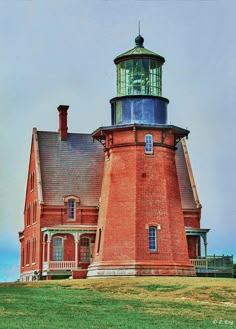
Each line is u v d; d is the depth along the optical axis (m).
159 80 59.34
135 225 55.47
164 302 37.69
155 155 57.16
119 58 59.34
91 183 67.44
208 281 46.47
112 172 57.53
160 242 55.66
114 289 44.66
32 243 68.75
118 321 30.08
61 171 67.44
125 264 55.12
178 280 47.41
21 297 39.31
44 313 32.25
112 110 59.44
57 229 63.53
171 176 57.75
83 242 64.94
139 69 58.81
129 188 56.31
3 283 51.19
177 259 56.19
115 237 56.09
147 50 59.72
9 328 26.95
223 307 36.09
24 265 72.94
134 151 56.91
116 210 56.56
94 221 66.12
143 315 32.38
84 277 61.59
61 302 36.97
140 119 57.62
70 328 27.55
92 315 31.95
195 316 32.53
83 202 66.19
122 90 59.28
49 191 66.06
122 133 57.53
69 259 64.44
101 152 69.69
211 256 63.47
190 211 68.19
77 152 69.06
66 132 70.00
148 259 55.19
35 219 67.75
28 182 72.38
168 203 56.62
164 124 57.53
